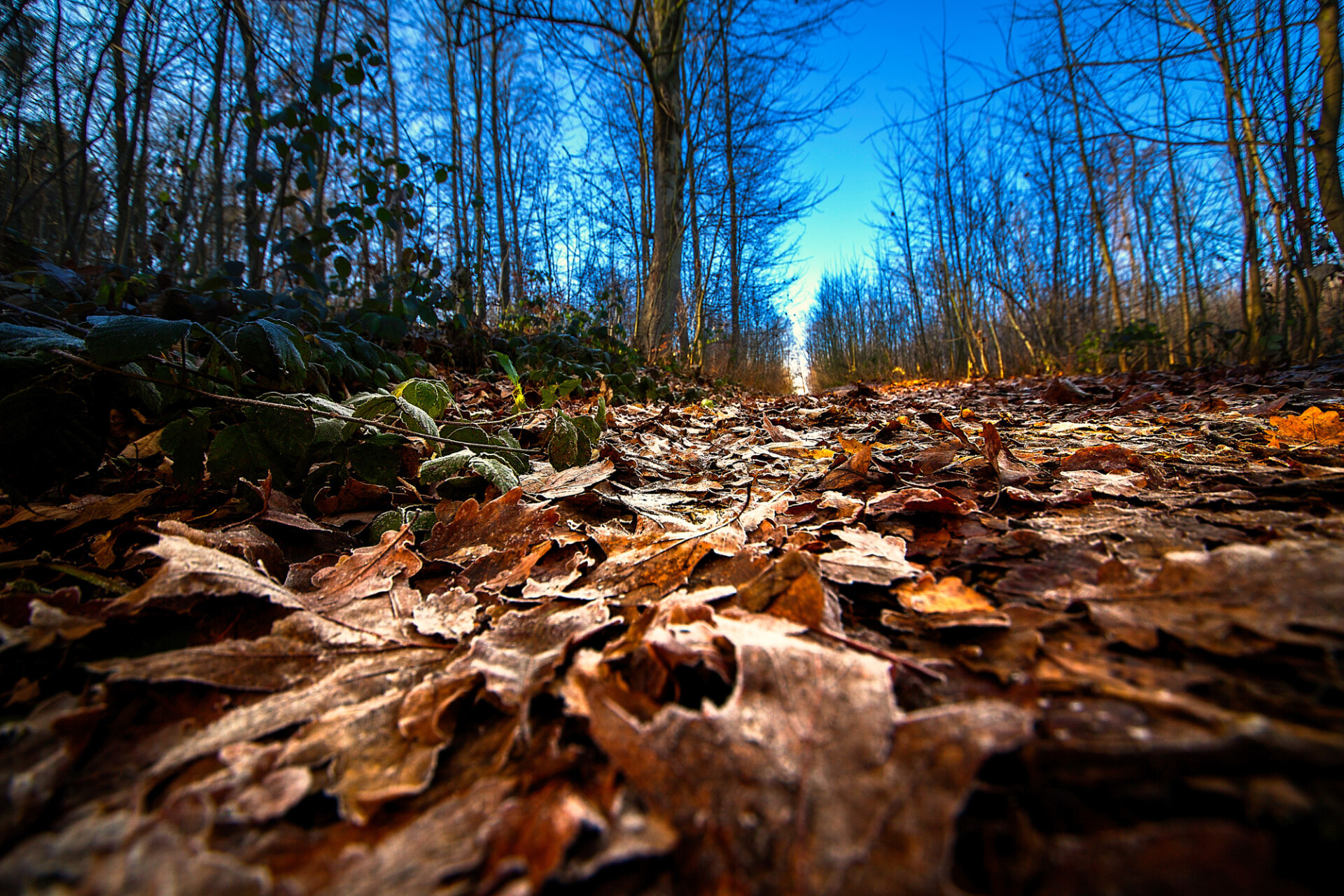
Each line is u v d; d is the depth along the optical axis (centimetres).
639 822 43
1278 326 584
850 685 53
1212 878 35
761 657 58
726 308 1466
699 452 235
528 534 113
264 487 122
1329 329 609
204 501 139
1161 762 42
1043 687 55
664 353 805
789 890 37
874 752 46
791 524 118
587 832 43
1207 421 214
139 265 446
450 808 48
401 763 53
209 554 86
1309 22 432
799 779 44
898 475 153
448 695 62
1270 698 49
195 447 125
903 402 467
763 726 49
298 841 45
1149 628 62
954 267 1573
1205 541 86
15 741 54
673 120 811
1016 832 41
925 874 36
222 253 573
